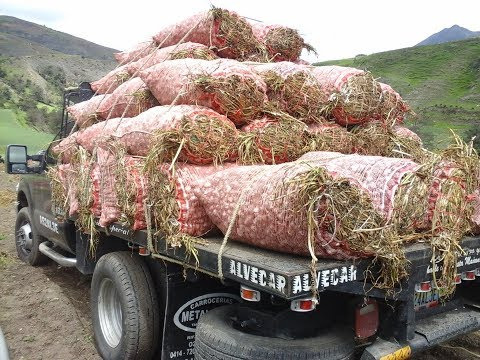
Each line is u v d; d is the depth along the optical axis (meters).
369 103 3.68
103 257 3.60
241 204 2.46
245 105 3.21
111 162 3.29
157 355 3.44
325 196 2.06
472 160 2.83
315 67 4.00
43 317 4.54
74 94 5.24
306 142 3.37
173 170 2.79
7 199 11.18
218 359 2.47
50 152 5.21
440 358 3.56
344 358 2.40
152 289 3.33
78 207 3.84
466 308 3.15
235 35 4.06
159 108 3.32
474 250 2.86
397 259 2.26
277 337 2.51
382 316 2.55
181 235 2.73
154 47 4.70
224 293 3.15
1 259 6.35
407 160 2.68
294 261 2.22
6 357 3.61
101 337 3.66
